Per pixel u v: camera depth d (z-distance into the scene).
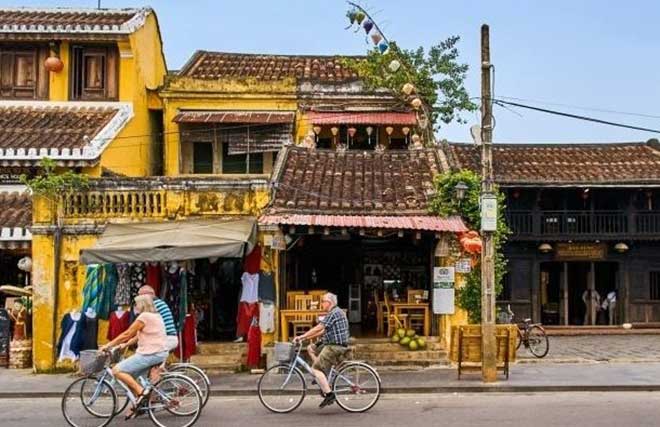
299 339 12.23
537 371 16.00
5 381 15.59
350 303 20.00
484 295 14.75
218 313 18.83
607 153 29.73
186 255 15.07
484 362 14.60
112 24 22.91
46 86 23.47
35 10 25.09
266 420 11.50
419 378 15.09
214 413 12.16
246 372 16.33
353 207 16.56
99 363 11.20
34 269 16.89
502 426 10.74
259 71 25.62
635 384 14.16
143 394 11.05
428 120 23.56
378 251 20.09
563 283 29.36
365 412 12.02
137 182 16.92
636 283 28.80
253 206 16.77
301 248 19.89
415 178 18.20
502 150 29.94
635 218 28.20
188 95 23.16
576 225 28.25
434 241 17.27
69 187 16.95
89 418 11.25
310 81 23.25
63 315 16.88
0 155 19.45
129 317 16.08
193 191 16.84
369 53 23.67
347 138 23.27
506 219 28.03
